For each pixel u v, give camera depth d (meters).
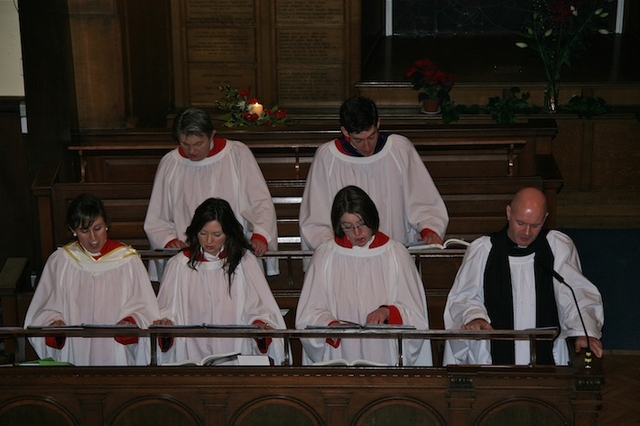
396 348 5.43
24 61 8.26
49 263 5.55
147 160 8.77
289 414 4.79
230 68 12.44
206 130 6.09
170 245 6.34
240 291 5.37
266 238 6.26
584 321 4.86
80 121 9.44
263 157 8.71
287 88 12.46
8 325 6.73
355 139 5.91
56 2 8.56
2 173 8.66
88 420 4.82
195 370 4.74
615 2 15.27
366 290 5.34
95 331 4.74
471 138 8.72
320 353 5.36
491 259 5.11
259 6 12.17
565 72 12.62
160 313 5.39
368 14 13.96
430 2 15.52
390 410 4.75
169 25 12.24
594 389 4.58
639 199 11.20
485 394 4.69
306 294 5.36
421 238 6.23
